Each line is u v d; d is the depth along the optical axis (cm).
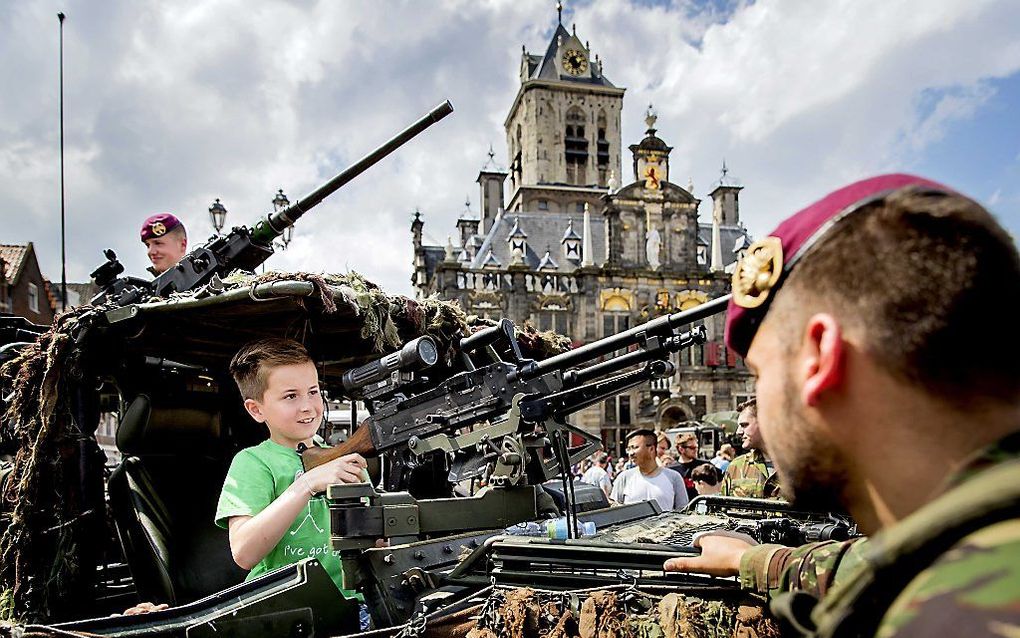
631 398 3700
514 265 3691
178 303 295
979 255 69
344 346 407
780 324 84
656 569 180
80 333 304
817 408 79
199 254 397
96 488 315
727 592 167
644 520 305
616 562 184
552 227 4094
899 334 70
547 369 286
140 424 350
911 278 70
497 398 281
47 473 295
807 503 88
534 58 5722
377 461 378
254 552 220
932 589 55
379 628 217
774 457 89
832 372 75
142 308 301
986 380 68
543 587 185
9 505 304
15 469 300
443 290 3616
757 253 89
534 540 200
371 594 223
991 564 52
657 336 291
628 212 3866
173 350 362
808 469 82
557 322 3738
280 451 260
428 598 201
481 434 281
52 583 288
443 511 248
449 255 3650
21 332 464
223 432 391
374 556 223
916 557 61
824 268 78
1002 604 49
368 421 271
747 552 166
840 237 78
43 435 294
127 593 372
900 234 73
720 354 3766
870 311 72
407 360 263
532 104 5184
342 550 218
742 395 3756
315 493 223
